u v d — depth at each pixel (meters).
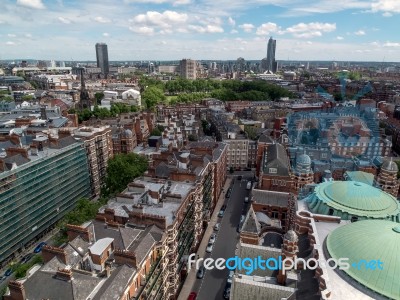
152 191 92.44
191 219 101.44
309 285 65.12
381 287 55.16
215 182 141.50
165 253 79.50
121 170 131.50
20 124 185.00
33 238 117.44
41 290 56.94
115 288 56.84
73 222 97.06
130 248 69.31
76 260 65.81
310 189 99.94
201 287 94.38
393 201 84.69
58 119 194.38
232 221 131.25
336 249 65.19
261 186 132.75
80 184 143.62
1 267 104.44
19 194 109.06
